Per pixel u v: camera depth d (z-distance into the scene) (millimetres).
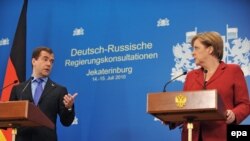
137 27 5137
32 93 4230
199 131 3266
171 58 4930
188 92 2910
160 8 5078
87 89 5191
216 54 3467
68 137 5152
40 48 4363
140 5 5176
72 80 5273
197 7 4930
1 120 3312
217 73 3410
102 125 5051
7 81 5410
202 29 4867
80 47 5328
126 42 5145
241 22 4766
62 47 5406
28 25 5602
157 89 4922
